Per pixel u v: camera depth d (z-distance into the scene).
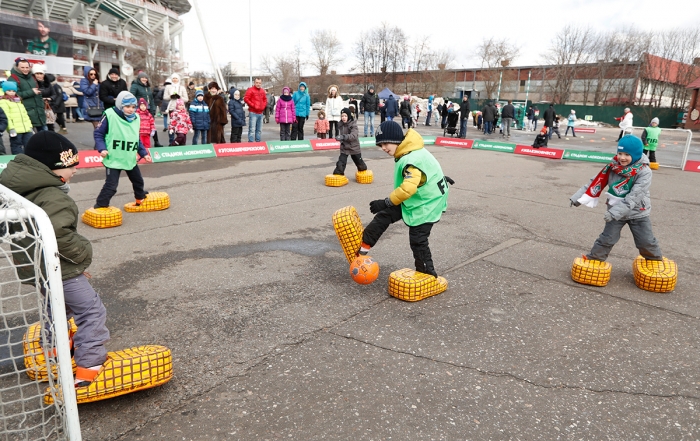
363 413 2.56
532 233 6.22
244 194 8.11
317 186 8.92
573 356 3.21
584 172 11.94
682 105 49.41
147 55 41.91
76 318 2.53
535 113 28.53
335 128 15.32
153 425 2.45
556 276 4.70
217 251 5.21
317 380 2.85
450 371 2.99
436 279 4.13
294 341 3.31
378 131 3.92
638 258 4.67
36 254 2.10
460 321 3.67
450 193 8.70
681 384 2.92
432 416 2.55
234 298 4.00
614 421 2.55
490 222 6.71
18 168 2.33
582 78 56.44
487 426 2.48
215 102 13.01
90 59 52.06
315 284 4.34
